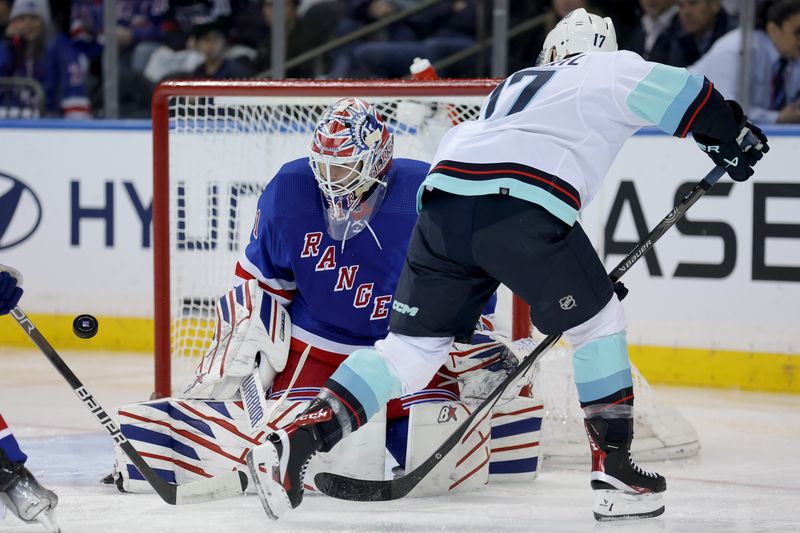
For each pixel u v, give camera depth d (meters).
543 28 24.05
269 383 11.33
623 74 9.12
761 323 19.31
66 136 23.78
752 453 13.60
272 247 11.14
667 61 22.64
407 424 11.16
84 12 26.70
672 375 19.98
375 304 11.25
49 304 24.11
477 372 11.20
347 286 11.17
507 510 10.16
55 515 9.54
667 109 9.01
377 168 10.65
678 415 13.49
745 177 9.65
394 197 11.11
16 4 26.69
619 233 20.12
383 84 13.05
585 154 9.07
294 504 8.85
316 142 10.34
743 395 18.61
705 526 9.60
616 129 9.20
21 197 24.20
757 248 19.28
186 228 15.49
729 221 19.44
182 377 17.72
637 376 13.43
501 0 23.55
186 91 13.61
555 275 8.97
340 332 11.38
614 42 10.51
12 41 27.02
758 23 21.81
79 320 9.45
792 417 16.45
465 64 25.33
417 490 10.69
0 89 27.17
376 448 10.58
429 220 9.21
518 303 12.87
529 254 8.90
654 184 19.84
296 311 11.51
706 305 19.66
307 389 11.17
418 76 14.75
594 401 9.41
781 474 12.27
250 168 15.73
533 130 9.09
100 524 9.52
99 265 23.73
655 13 22.70
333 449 10.55
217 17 26.16
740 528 9.56
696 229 19.66
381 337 11.41
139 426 10.74
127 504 10.33
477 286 9.34
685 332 19.84
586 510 10.17
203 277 15.55
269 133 15.75
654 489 9.57
